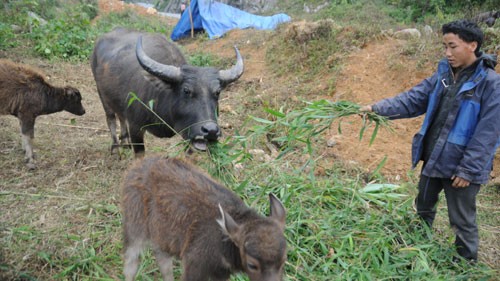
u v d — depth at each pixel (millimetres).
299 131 4906
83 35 13383
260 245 2883
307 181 5609
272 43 11906
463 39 4012
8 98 6164
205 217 3346
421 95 4582
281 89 9578
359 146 7266
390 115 4676
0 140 7027
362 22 14500
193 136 5051
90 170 6305
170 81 5273
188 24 16766
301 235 4695
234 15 16719
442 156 4301
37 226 4836
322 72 9820
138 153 6223
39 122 7961
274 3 25641
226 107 8953
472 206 4348
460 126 4195
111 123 7031
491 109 4012
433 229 5121
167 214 3498
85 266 4258
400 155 7012
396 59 9117
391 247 4617
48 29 13273
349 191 5441
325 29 10578
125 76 6090
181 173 3727
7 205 5207
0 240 4426
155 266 4406
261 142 7184
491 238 5129
